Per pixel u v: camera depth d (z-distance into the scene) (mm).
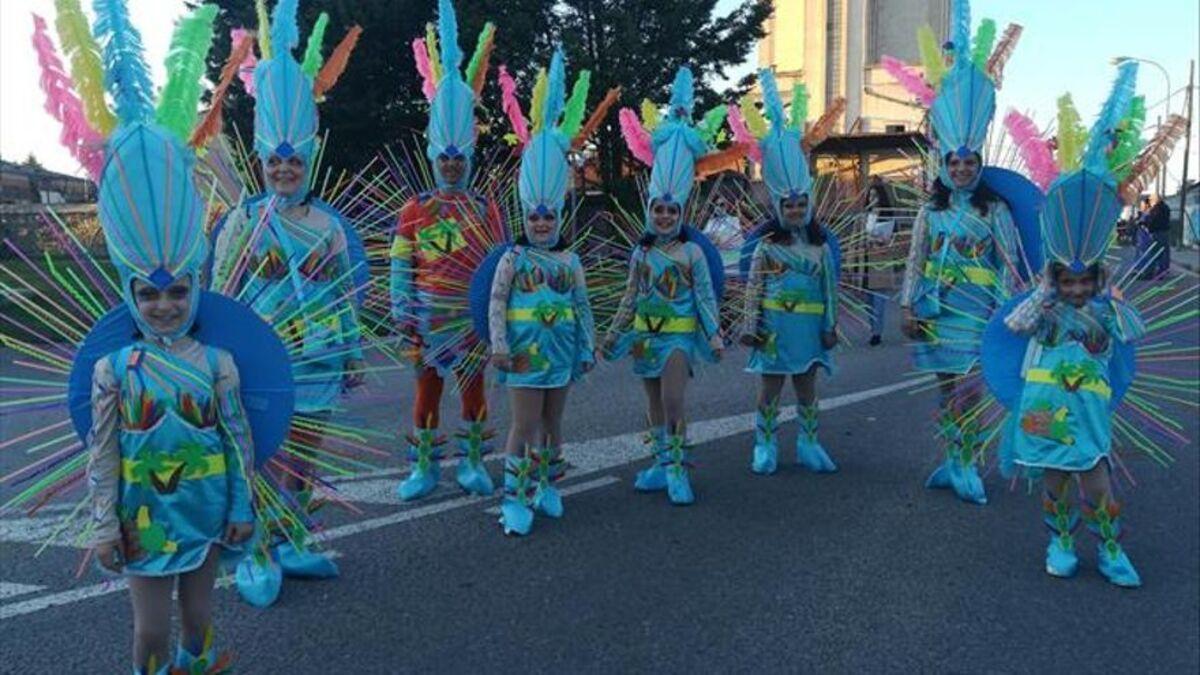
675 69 20375
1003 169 5316
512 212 5457
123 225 2654
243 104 12797
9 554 4621
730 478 5992
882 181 7016
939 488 5730
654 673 3455
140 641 2775
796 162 5836
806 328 5938
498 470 6234
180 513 2732
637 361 5520
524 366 4953
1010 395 4430
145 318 2734
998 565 4508
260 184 4738
